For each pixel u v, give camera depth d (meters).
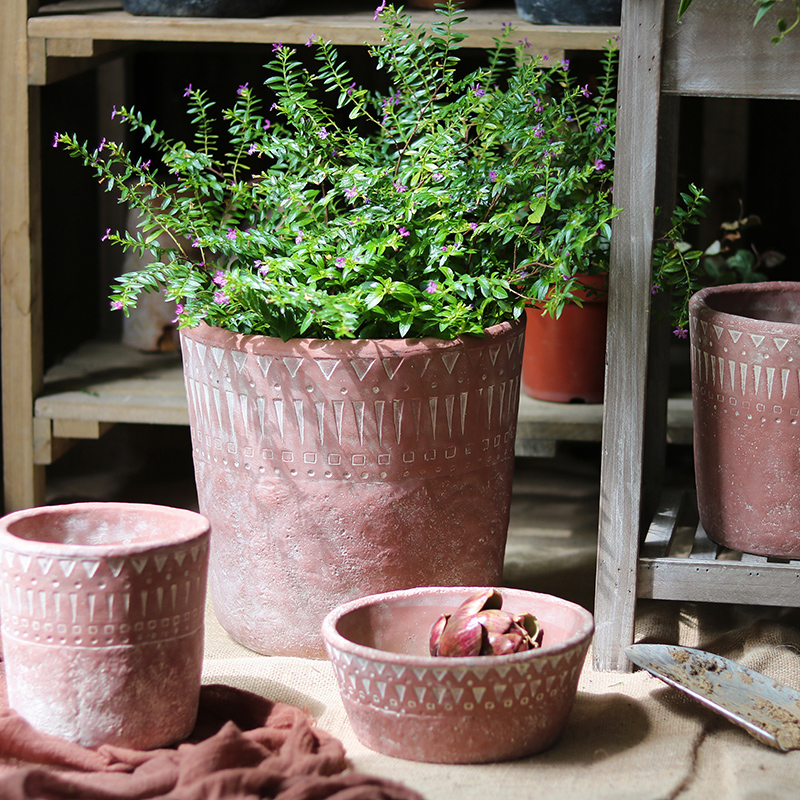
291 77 1.82
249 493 1.67
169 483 2.61
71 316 2.90
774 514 1.68
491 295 1.66
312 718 1.48
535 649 1.37
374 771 1.38
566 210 1.74
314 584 1.67
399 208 1.70
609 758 1.43
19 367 2.25
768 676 1.66
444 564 1.69
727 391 1.68
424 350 1.58
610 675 1.69
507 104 1.79
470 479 1.68
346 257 1.60
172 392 2.34
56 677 1.36
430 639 1.49
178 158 1.78
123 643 1.35
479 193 1.73
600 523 1.68
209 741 1.32
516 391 1.76
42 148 2.69
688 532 2.11
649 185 1.58
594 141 1.87
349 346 1.58
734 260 2.49
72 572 1.32
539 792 1.34
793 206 2.86
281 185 1.76
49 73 2.14
